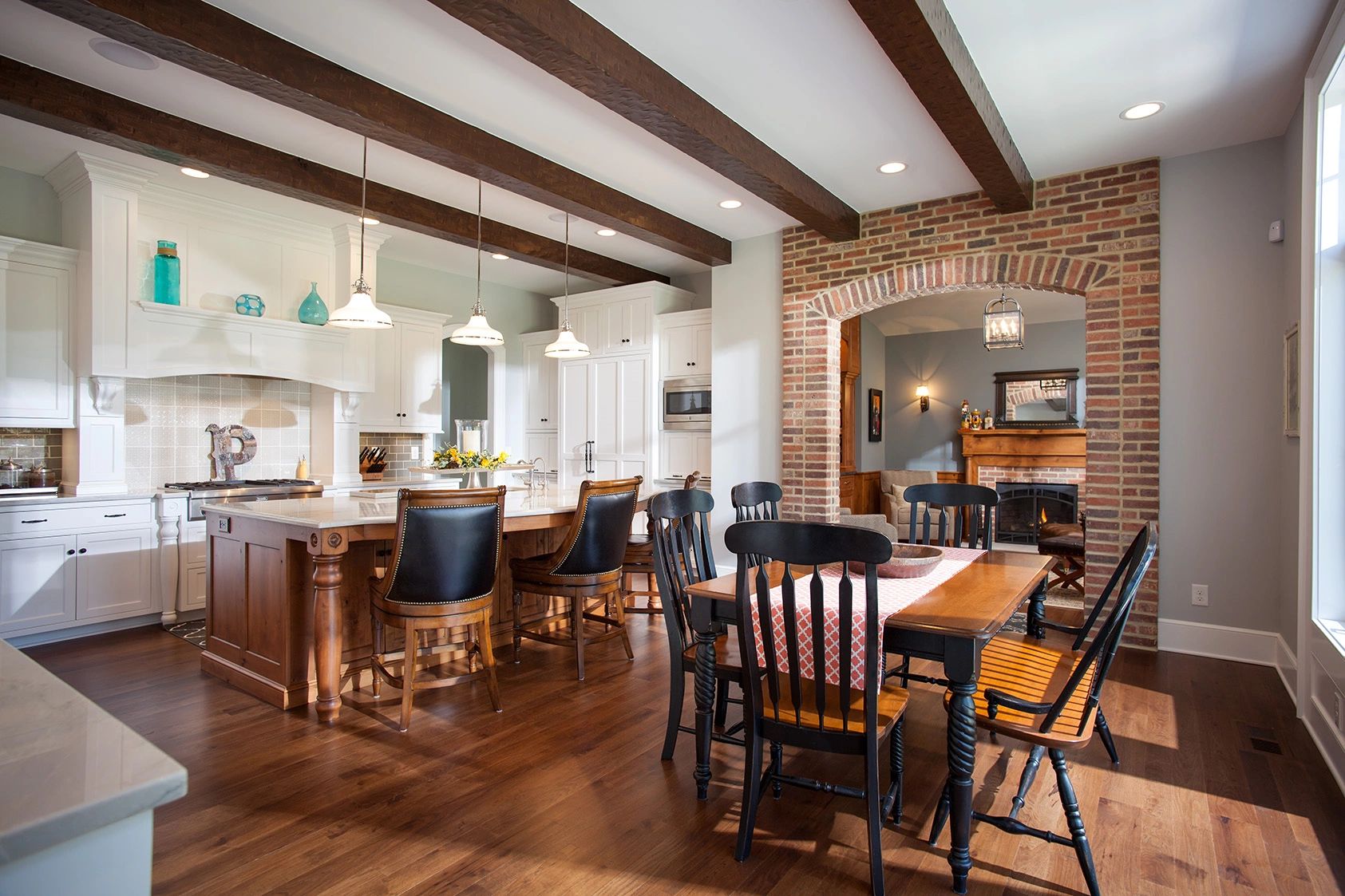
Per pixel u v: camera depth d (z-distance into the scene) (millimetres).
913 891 1832
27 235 4188
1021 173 3896
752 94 3193
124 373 4160
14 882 567
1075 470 8320
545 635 3686
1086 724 1796
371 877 1867
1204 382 3807
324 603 2920
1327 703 2557
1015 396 9078
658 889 1830
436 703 3109
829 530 1745
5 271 3898
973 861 1965
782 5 2541
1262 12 2566
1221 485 3771
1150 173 3904
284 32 2701
